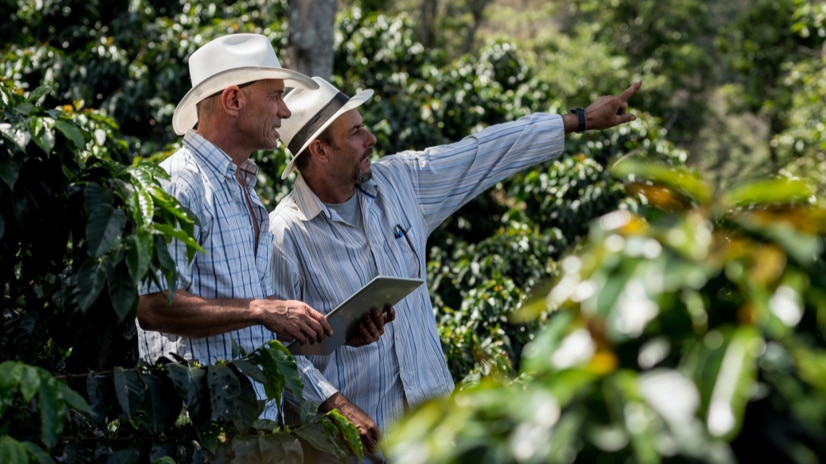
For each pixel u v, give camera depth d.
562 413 1.25
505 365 5.84
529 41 27.78
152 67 10.82
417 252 3.70
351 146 3.57
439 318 7.40
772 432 1.24
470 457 1.28
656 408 1.21
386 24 11.80
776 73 22.41
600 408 1.25
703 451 1.18
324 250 3.61
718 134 27.06
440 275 7.69
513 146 3.84
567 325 1.34
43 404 2.09
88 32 11.22
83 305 2.40
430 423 1.37
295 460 2.77
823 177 15.64
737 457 1.25
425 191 3.78
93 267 2.45
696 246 1.31
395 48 11.59
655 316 1.29
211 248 3.13
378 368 3.54
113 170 2.63
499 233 8.02
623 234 1.36
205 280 3.12
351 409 3.44
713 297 1.31
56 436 2.07
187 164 3.18
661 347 1.29
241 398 2.65
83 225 2.63
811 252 1.30
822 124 14.52
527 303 1.46
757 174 1.44
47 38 11.39
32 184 2.60
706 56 25.56
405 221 3.69
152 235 2.47
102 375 2.59
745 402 1.22
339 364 3.55
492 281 6.80
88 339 2.62
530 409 1.26
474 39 29.91
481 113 10.55
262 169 8.88
